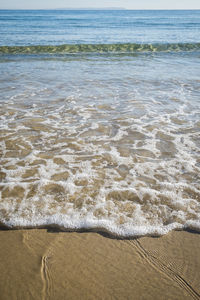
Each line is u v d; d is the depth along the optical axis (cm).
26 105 644
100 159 398
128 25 3619
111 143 453
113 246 250
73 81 894
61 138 468
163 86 841
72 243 252
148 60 1335
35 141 454
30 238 256
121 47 1678
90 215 284
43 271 223
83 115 586
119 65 1197
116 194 317
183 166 382
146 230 268
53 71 1054
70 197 309
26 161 386
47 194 313
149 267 230
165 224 275
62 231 265
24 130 498
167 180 347
